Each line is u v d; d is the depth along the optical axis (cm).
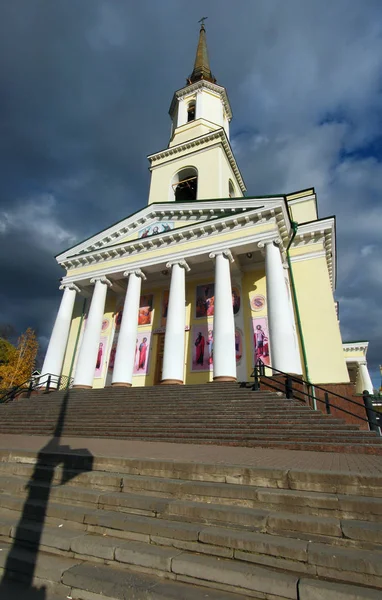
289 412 870
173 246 1698
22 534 372
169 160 2511
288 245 1680
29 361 3672
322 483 388
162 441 800
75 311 2202
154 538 334
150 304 1975
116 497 402
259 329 1605
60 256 2072
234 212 1634
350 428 754
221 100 2870
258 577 263
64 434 945
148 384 1762
